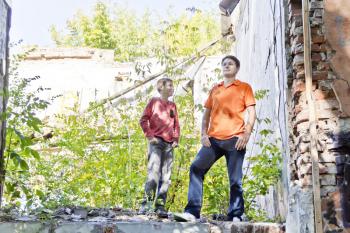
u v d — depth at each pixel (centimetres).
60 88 1455
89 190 824
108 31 2291
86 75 1464
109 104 1088
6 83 648
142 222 545
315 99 543
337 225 514
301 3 578
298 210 527
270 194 758
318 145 532
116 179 807
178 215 582
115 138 919
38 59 1476
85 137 950
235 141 611
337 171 525
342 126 535
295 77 572
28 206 593
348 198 517
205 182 752
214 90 641
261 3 857
